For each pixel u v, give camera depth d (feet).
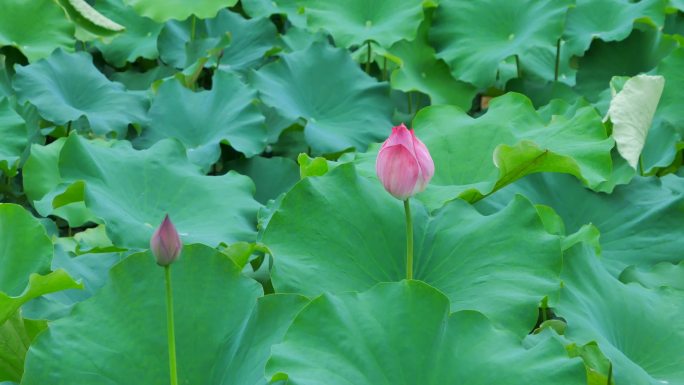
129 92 15.98
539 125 14.79
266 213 14.30
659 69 15.79
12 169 15.14
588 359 13.19
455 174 14.56
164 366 12.73
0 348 13.12
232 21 17.52
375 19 16.80
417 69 16.96
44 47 16.58
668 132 15.35
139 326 12.78
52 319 13.28
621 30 16.48
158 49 17.21
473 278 13.30
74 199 14.14
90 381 12.61
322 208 13.47
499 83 17.38
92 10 17.16
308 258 13.33
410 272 13.24
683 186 14.94
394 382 12.42
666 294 13.42
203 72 17.53
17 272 13.23
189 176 14.49
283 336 12.51
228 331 12.79
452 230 13.55
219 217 14.28
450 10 16.78
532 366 12.41
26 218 13.30
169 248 12.19
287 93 15.99
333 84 16.20
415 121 14.93
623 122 14.74
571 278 13.34
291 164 15.67
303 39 17.35
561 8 16.29
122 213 13.96
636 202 14.57
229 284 12.88
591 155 14.38
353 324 12.52
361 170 14.37
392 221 13.57
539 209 14.17
